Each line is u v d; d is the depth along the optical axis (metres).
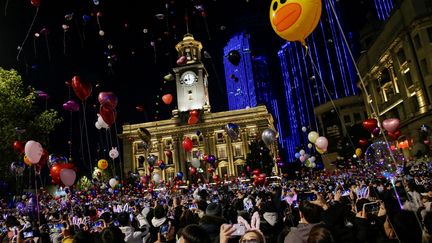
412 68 40.22
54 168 9.29
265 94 155.38
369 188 9.91
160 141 77.50
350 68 89.25
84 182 43.09
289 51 141.38
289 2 5.68
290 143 139.62
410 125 41.09
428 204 6.81
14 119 29.17
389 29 44.72
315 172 43.34
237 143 76.19
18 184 28.78
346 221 5.60
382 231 5.02
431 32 37.88
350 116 65.44
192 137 77.44
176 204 10.76
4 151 27.12
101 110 10.85
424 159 26.92
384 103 49.88
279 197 9.27
